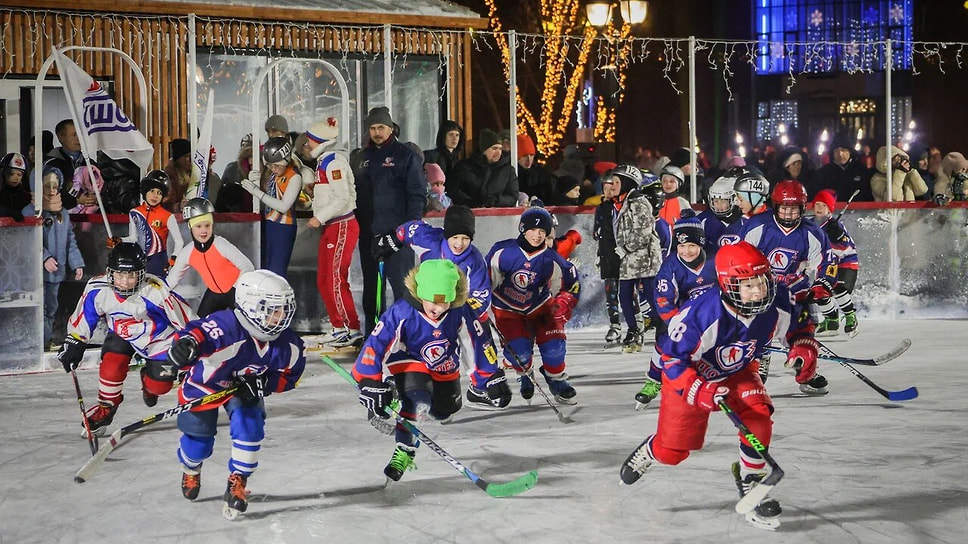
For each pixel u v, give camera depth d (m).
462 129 14.05
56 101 12.99
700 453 6.57
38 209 9.78
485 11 25.03
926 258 13.16
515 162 12.03
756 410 5.31
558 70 23.12
